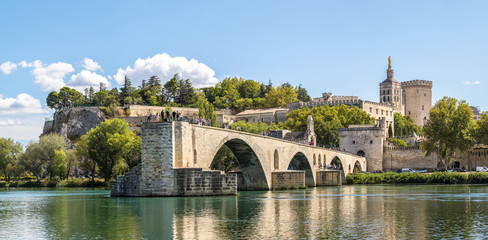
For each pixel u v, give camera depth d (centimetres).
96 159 12725
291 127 19538
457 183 13050
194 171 7075
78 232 4281
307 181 12575
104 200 7131
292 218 5059
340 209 5922
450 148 15288
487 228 4412
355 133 17438
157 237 4006
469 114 15075
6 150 15175
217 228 4419
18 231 4391
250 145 9112
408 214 5416
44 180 14962
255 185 10050
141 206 6075
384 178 13850
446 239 3888
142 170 7156
